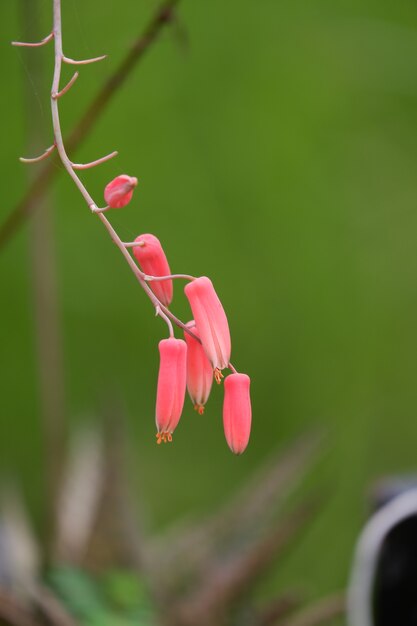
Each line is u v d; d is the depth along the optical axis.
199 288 0.99
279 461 1.21
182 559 1.19
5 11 1.82
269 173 1.95
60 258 1.82
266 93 1.96
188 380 1.00
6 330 1.80
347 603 1.09
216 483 1.75
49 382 1.28
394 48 1.78
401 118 1.98
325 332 1.89
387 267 1.92
